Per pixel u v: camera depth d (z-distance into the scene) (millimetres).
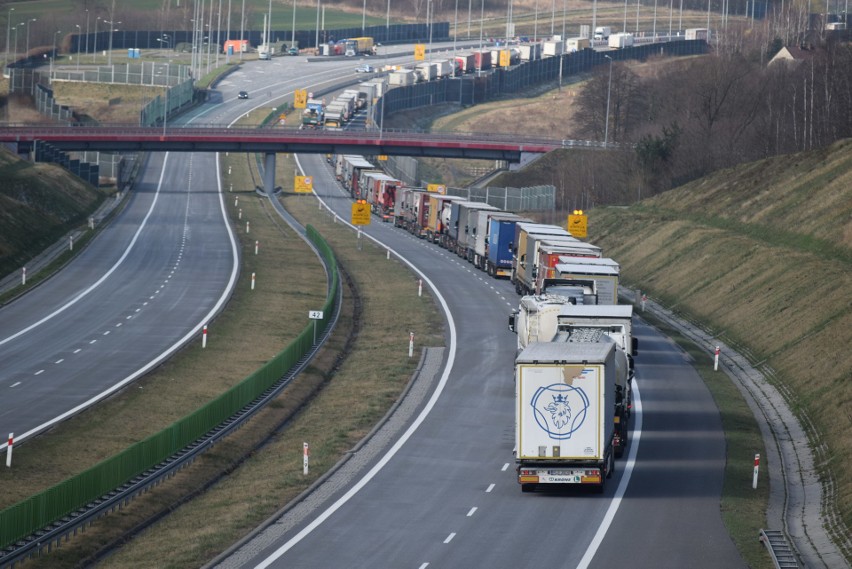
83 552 170250
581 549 164250
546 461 186750
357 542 167250
